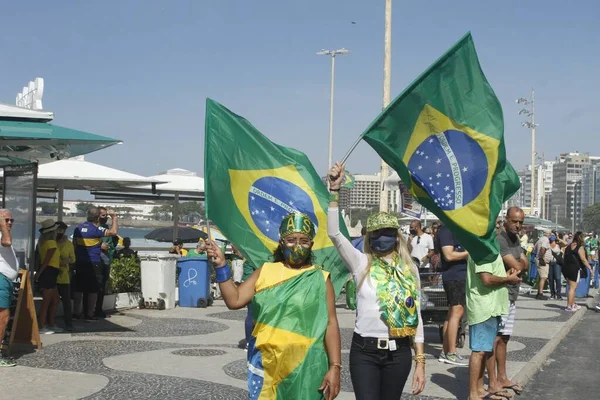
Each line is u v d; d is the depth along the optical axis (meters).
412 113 6.49
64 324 12.41
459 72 6.52
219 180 5.63
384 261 5.21
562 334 13.49
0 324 8.81
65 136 10.19
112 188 21.56
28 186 12.23
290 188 5.97
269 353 4.40
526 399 8.38
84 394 7.41
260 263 5.71
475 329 7.43
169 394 7.52
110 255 14.72
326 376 4.41
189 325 12.92
